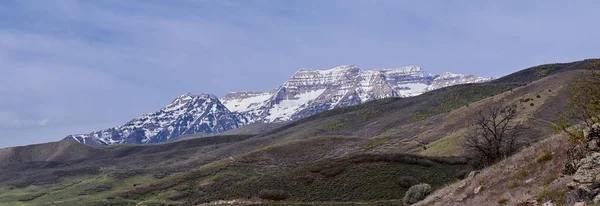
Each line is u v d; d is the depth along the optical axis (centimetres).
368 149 17238
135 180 19038
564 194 1853
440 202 3616
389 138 18838
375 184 8375
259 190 9112
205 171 15025
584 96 2600
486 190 2961
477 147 6525
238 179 13750
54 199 16538
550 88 15312
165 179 14788
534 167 2678
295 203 8088
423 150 13950
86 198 15512
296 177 9275
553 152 2642
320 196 8394
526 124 11706
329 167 9388
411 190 5884
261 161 16700
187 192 12638
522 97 16038
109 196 14012
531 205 2012
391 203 7125
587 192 1698
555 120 11550
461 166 9019
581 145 2184
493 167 3491
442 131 16925
